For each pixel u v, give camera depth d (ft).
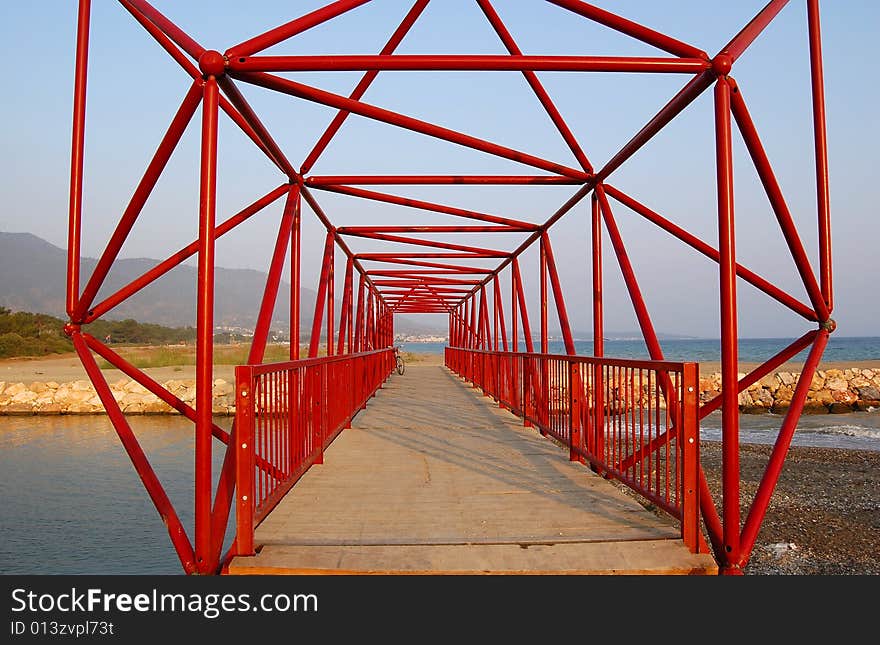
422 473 17.71
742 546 10.24
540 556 10.82
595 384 16.90
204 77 10.85
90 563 19.17
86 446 38.93
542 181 19.85
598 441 16.80
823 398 65.41
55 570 18.48
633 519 12.86
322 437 19.58
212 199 10.32
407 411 34.32
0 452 36.81
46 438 42.22
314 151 18.33
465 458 19.99
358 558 10.71
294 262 21.25
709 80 11.69
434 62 11.88
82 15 11.53
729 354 10.07
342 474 17.58
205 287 10.11
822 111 11.82
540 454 20.70
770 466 10.98
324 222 26.35
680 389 11.18
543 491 15.44
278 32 12.00
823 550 19.54
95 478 30.12
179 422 50.47
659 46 12.50
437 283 56.59
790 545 19.92
